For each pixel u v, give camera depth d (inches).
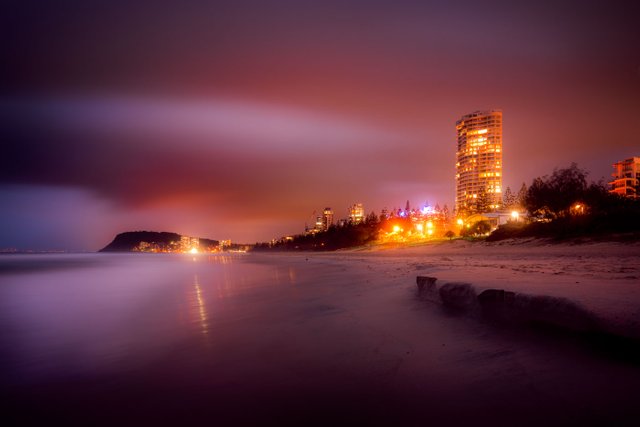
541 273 413.4
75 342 298.0
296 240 7411.4
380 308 386.3
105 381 207.2
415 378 189.8
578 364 183.2
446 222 4003.4
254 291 643.5
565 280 319.9
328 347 255.6
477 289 296.5
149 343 289.6
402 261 1336.1
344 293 530.3
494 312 273.7
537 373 179.0
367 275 807.1
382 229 4623.5
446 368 199.6
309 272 1130.0
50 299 592.4
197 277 1115.9
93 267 2108.8
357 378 195.5
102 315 428.5
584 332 201.0
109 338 309.7
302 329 315.3
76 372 223.6
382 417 150.7
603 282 295.7
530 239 1510.8
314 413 157.6
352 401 167.9
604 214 1318.9
